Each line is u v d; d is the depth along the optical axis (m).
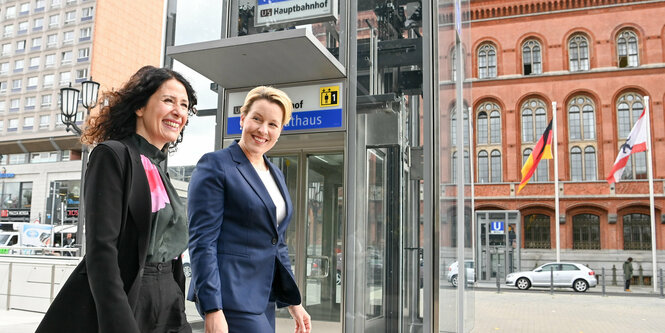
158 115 1.92
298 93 5.28
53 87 99.25
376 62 5.19
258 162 2.56
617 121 36.53
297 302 2.48
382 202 5.02
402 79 5.14
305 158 5.90
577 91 37.28
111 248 1.55
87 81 10.94
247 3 5.80
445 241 5.06
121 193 1.65
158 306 1.76
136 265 1.67
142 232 1.69
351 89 5.14
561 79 37.62
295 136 5.36
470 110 8.03
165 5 6.43
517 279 24.14
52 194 87.38
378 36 5.22
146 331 1.72
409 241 4.98
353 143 5.05
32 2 102.69
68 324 1.56
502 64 38.97
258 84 5.41
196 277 2.17
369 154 5.06
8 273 9.80
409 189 4.99
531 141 37.72
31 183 90.44
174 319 1.84
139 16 100.19
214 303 2.11
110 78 96.62
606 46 37.31
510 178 37.44
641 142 27.53
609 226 34.78
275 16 5.60
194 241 2.21
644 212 34.50
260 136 2.48
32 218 87.94
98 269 1.52
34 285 9.52
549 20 38.53
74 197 86.56
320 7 5.43
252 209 2.31
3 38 103.94
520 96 38.19
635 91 36.47
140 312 1.70
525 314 13.56
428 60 4.73
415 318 4.90
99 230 1.55
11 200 90.38
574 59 38.09
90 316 1.57
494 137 38.44
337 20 5.33
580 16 38.03
